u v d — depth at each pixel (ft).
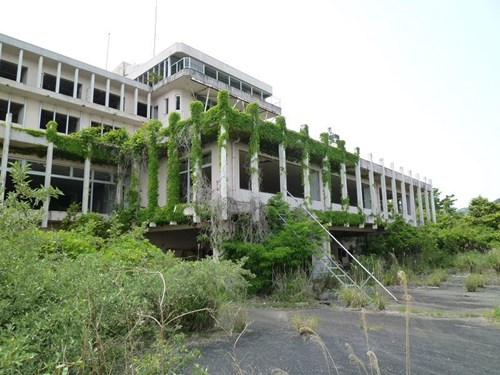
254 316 30.71
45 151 54.70
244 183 59.77
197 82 86.79
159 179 58.59
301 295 39.32
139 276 16.76
